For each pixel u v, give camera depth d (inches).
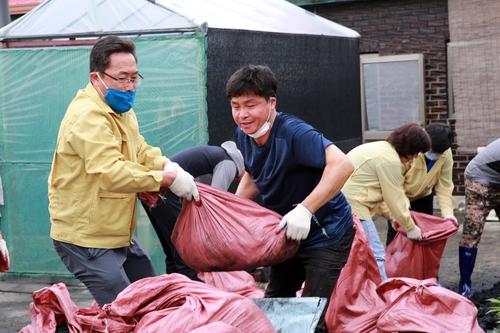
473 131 346.3
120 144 143.4
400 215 203.6
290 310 118.2
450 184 238.1
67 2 263.4
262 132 127.9
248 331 107.4
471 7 337.1
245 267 125.7
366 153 204.1
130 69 141.0
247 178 148.0
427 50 391.5
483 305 215.5
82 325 110.3
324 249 135.9
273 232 123.4
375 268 171.0
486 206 229.1
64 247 147.9
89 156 136.3
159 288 112.1
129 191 135.3
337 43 334.6
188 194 127.6
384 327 142.3
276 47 280.5
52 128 257.9
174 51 244.5
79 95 143.3
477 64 340.2
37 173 260.8
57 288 116.0
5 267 167.3
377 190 204.5
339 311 162.2
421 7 390.0
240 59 259.4
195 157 199.3
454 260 285.9
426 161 229.0
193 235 127.3
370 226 202.8
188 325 104.0
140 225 253.8
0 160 263.3
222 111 251.6
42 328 112.2
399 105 401.4
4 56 259.4
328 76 324.2
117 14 255.1
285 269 147.0
